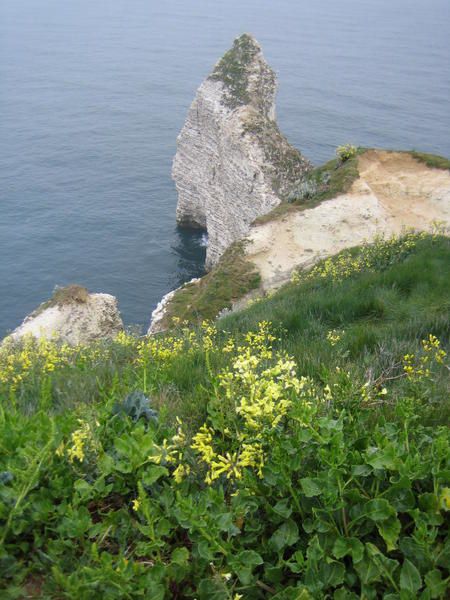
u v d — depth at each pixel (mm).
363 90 159625
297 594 3480
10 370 9867
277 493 4238
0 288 60875
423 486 4152
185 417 5867
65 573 3854
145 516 4039
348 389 5109
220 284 27359
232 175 54219
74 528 4004
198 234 73312
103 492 4387
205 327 14352
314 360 8125
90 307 29250
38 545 3984
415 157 33594
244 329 13867
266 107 58969
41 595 3709
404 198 31562
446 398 6035
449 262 16438
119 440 4508
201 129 61531
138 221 77812
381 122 127938
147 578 3635
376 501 3795
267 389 4465
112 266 66125
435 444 4219
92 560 3865
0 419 4984
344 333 11203
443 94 156500
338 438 4145
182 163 67875
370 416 5340
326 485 3945
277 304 16797
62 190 88875
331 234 29312
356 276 18797
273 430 4312
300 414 4391
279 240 29312
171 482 4391
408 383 6262
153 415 5305
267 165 50281
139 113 139000
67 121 129125
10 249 69188
